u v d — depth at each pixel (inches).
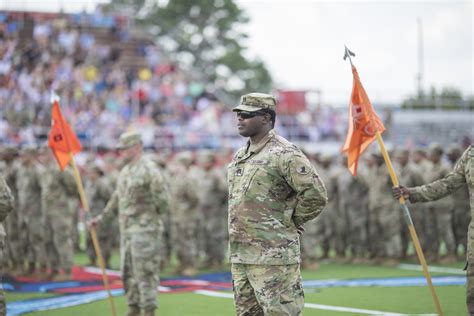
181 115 3767.2
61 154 1129.4
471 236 823.7
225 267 1882.4
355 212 1936.5
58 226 1601.9
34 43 3732.8
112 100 3563.0
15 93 3294.8
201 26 6190.9
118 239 2197.3
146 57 4170.8
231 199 761.0
